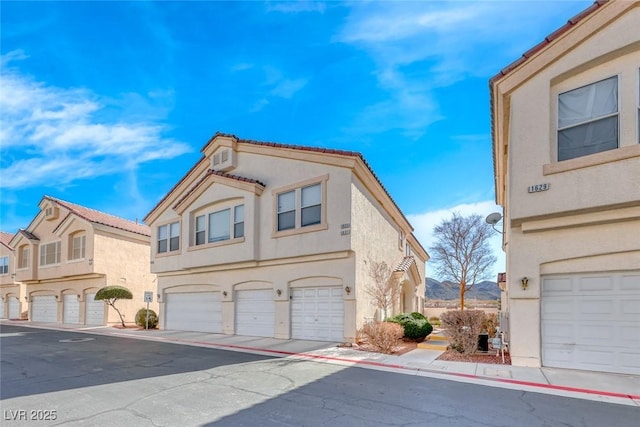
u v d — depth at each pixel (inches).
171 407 251.1
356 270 546.3
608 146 339.6
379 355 445.1
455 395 277.9
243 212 657.0
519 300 374.3
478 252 1130.7
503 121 424.2
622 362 331.6
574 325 354.9
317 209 578.2
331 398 270.5
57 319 1106.7
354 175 564.1
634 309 331.3
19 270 1214.9
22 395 284.4
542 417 231.3
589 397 271.9
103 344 589.0
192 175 784.3
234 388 299.3
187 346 555.8
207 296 740.0
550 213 349.1
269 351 487.8
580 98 358.3
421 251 1073.5
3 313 1363.2
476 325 439.5
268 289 637.9
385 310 595.8
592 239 346.6
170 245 810.2
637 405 254.7
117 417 232.2
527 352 365.7
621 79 336.2
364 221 593.0
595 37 342.6
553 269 365.1
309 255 574.6
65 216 1066.7
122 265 1020.5
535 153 364.8
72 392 291.0
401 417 231.0
